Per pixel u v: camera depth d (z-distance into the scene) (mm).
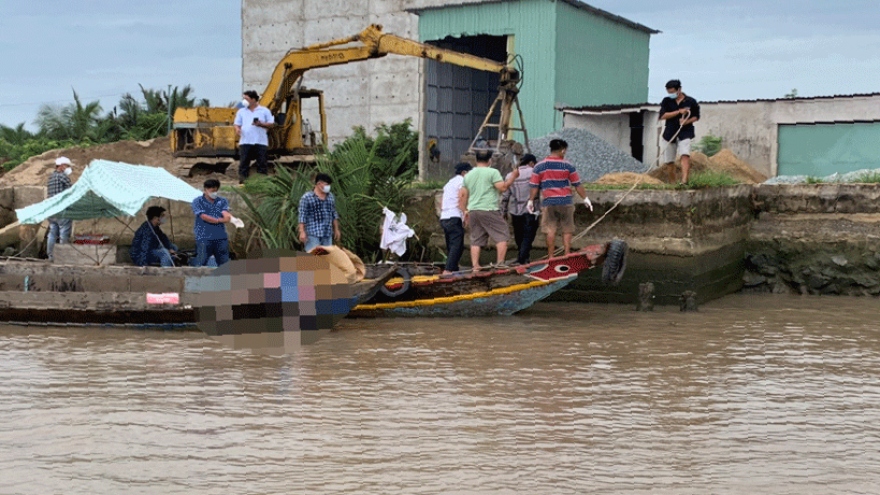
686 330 12781
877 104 23438
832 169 24078
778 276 17172
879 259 16422
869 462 7352
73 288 12922
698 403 9008
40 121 42250
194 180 20375
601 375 10078
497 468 7117
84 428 8141
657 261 14789
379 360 10742
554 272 13195
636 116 26125
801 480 6926
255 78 36625
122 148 26000
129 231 17469
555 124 27469
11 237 18297
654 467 7172
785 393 9422
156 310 12594
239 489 6684
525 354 11070
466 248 15984
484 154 13898
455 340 11891
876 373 10352
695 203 14820
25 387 9539
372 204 15812
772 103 24609
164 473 7027
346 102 34938
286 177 16250
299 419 8383
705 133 25328
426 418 8414
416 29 33250
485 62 16562
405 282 13547
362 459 7312
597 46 29953
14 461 7305
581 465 7199
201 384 9656
